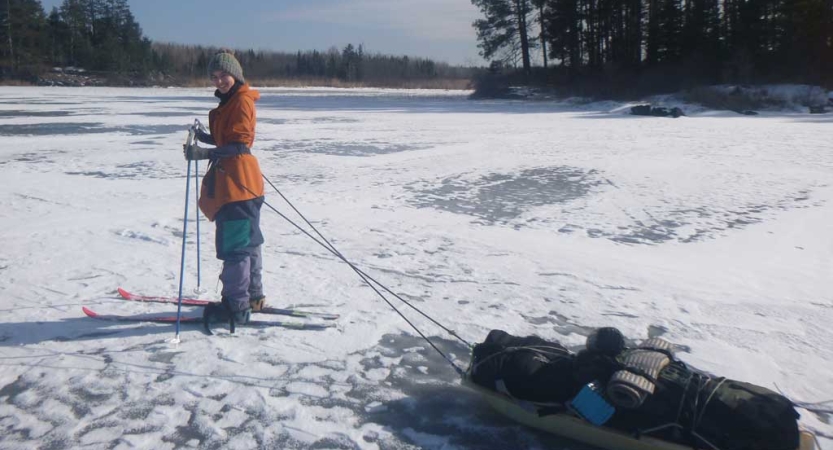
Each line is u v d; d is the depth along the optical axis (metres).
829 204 9.90
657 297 5.61
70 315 4.91
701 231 8.20
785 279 6.21
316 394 3.79
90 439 3.27
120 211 8.73
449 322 4.92
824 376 4.11
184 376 3.96
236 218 4.55
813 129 24.14
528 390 3.38
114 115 29.98
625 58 56.47
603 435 3.16
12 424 3.40
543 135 21.69
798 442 2.90
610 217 8.98
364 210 9.18
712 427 2.92
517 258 6.76
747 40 49.88
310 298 5.38
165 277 5.84
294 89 91.38
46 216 8.35
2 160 13.93
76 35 97.38
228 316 4.65
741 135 21.61
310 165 13.88
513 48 65.88
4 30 85.94
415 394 3.82
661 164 14.27
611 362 3.28
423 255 6.81
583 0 58.31
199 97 55.19
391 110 38.78
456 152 16.55
